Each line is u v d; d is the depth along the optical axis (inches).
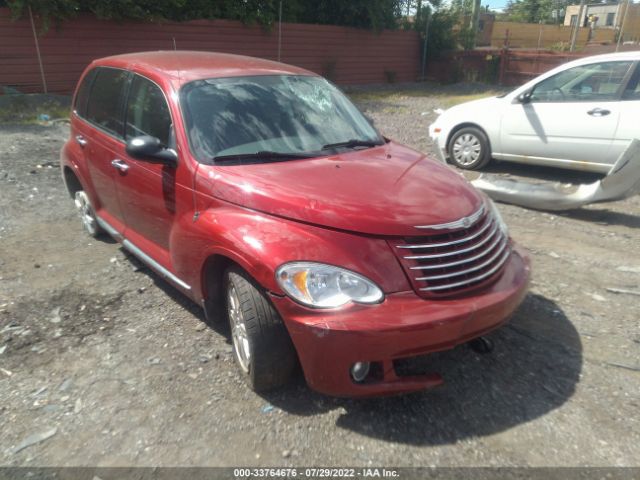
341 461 102.3
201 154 133.4
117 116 171.3
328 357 102.6
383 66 899.4
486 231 122.3
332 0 812.0
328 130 152.8
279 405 117.6
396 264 106.7
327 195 115.0
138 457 103.3
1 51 539.8
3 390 123.1
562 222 233.1
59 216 242.1
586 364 131.6
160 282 178.1
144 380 126.3
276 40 756.0
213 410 116.0
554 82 283.9
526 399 119.3
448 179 132.4
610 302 162.1
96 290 172.1
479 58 885.2
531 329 146.8
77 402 119.0
